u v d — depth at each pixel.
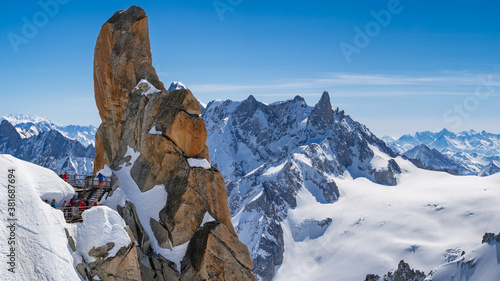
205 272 33.12
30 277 26.52
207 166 36.66
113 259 29.55
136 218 36.03
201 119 37.59
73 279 28.02
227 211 36.19
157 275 34.06
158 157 37.41
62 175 37.69
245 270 34.53
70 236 29.45
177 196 35.59
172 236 34.66
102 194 37.66
